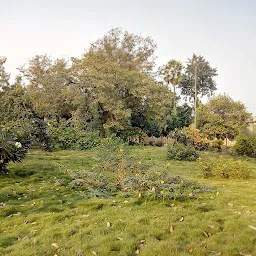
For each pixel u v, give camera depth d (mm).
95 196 6250
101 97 20922
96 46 26641
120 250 3766
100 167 8820
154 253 3666
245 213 5172
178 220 4816
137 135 23531
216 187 7305
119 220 4754
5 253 3721
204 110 31016
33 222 4824
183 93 56281
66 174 8633
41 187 7055
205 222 4668
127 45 27328
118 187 6859
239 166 8781
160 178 6676
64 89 22188
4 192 6539
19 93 21844
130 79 22203
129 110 21688
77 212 5246
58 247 3854
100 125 22312
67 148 16922
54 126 18391
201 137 20688
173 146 13820
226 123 29672
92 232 4309
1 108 20672
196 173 9625
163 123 29469
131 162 8086
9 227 4648
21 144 9055
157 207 5457
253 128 26797
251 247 3811
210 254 3658
